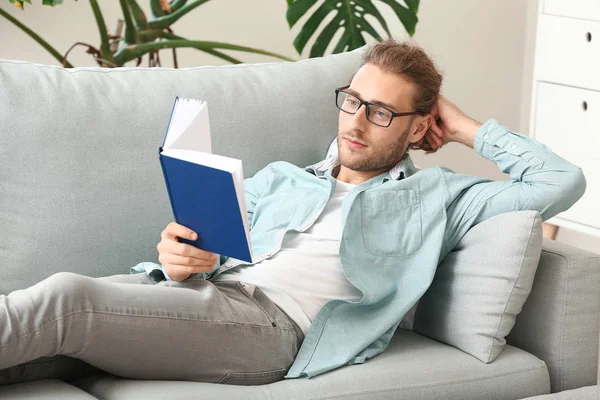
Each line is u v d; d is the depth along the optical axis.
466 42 3.96
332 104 2.35
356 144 2.11
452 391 1.81
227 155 2.21
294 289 1.96
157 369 1.73
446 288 1.99
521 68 4.13
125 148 2.06
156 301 1.71
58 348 1.61
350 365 1.84
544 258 1.96
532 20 4.05
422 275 1.97
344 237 1.98
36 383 1.68
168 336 1.71
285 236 2.07
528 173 2.02
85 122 2.03
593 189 3.13
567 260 1.92
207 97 2.20
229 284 1.97
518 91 4.16
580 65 3.11
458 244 2.03
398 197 2.04
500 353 1.93
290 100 2.29
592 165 3.12
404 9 3.31
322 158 2.32
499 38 4.03
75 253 2.00
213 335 1.77
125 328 1.66
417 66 2.11
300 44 3.22
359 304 1.93
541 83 3.30
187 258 1.81
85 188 2.01
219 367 1.78
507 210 2.00
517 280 1.88
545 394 1.86
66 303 1.59
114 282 1.84
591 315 1.94
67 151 2.00
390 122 2.08
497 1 3.97
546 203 1.97
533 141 2.06
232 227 1.65
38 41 3.09
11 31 3.44
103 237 2.03
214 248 1.74
